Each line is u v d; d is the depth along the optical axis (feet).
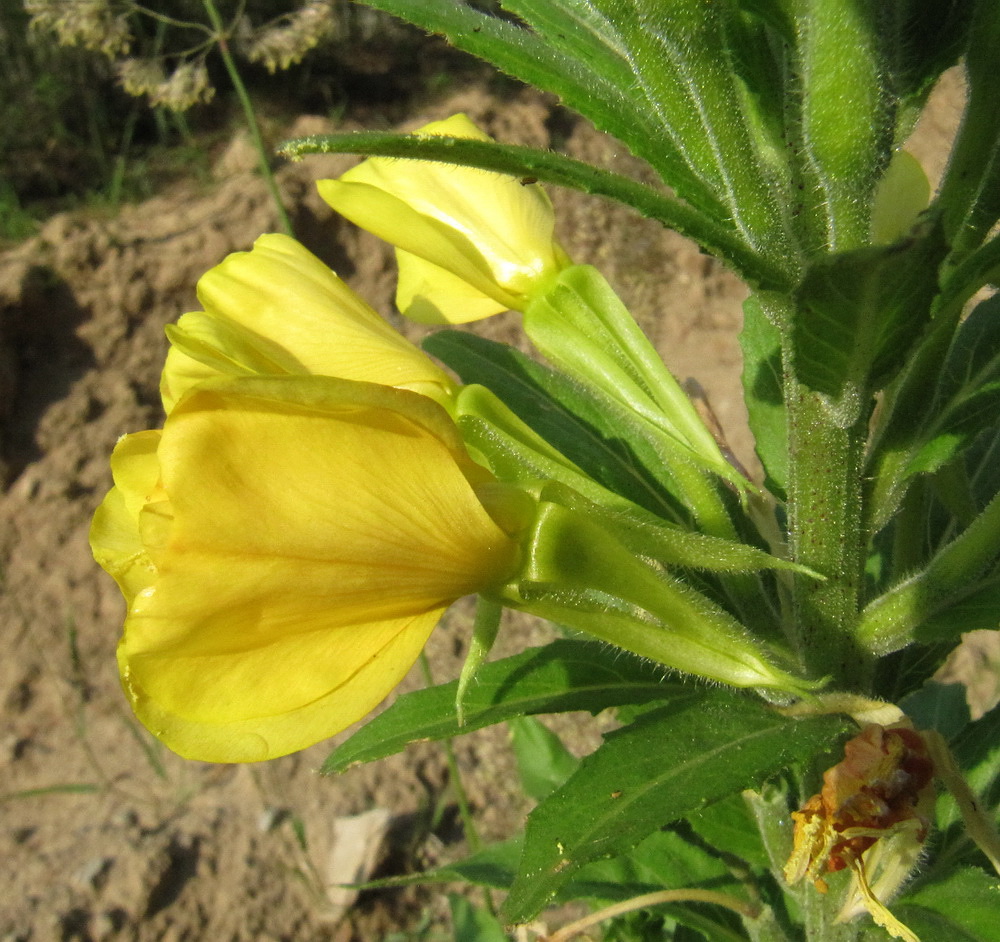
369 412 0.25
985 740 0.46
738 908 0.45
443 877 0.52
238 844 0.96
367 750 0.36
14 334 1.23
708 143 0.27
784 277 0.27
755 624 0.36
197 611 0.24
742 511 0.41
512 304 0.36
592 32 0.30
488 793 1.01
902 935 0.31
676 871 0.53
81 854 0.94
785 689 0.28
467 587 0.28
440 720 0.36
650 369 0.34
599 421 0.44
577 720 1.09
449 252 0.35
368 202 0.34
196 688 0.25
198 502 0.23
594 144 1.54
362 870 0.93
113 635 1.13
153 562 0.24
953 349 0.38
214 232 1.30
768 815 0.41
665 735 0.29
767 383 0.48
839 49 0.23
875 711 0.31
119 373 1.25
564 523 0.27
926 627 0.33
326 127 1.53
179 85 0.84
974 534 0.32
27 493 1.18
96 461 1.21
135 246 1.29
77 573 1.16
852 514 0.32
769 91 0.28
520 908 0.25
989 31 0.28
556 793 0.27
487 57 0.28
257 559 0.24
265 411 0.24
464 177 0.37
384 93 1.64
